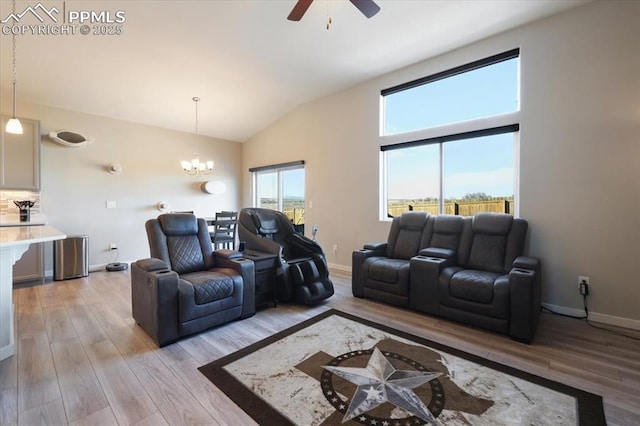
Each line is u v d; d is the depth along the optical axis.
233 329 2.62
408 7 2.87
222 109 5.38
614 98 2.69
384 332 2.54
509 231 3.02
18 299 3.39
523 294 2.34
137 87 4.36
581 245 2.86
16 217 3.75
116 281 4.18
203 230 3.21
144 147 5.50
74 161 4.69
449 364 2.03
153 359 2.10
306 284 3.24
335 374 1.91
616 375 1.90
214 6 2.87
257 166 6.59
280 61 3.91
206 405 1.62
